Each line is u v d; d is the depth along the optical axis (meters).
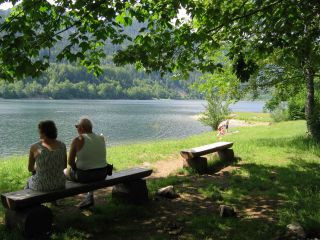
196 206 7.04
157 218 6.38
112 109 97.50
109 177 6.58
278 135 23.66
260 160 11.88
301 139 16.05
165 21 7.51
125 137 35.31
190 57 8.20
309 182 8.55
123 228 5.89
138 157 13.45
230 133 29.83
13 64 6.43
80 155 6.09
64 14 7.29
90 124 6.36
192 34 7.65
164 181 8.93
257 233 5.47
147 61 7.56
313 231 5.46
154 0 7.32
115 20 7.50
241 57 7.59
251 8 8.19
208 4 8.33
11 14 7.08
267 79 16.78
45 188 5.59
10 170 10.83
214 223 5.98
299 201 6.94
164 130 43.19
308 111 15.98
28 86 192.38
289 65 14.77
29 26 6.88
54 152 5.61
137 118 63.84
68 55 7.05
